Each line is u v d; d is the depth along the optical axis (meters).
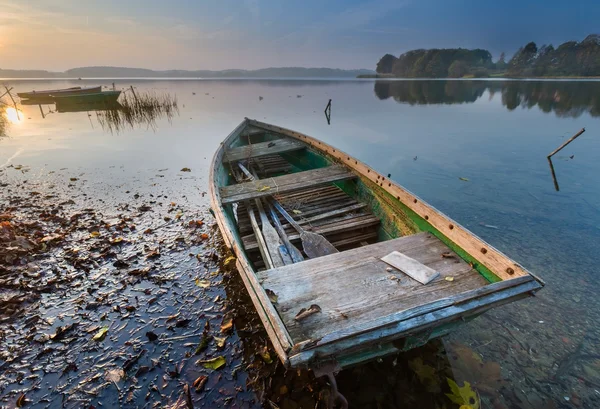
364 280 3.06
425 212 3.95
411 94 36.88
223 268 4.64
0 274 4.34
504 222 6.06
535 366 3.17
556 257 4.98
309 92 42.19
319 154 7.51
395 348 2.55
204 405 2.78
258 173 7.70
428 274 3.04
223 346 3.36
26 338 3.41
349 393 2.85
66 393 2.87
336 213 5.17
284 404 2.78
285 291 2.94
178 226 5.86
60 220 5.93
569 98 28.16
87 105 24.31
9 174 8.52
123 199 7.04
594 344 3.42
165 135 14.04
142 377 3.02
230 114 20.31
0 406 2.75
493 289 2.56
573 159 9.51
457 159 9.87
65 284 4.23
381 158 10.13
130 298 4.03
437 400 2.81
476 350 3.33
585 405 2.83
